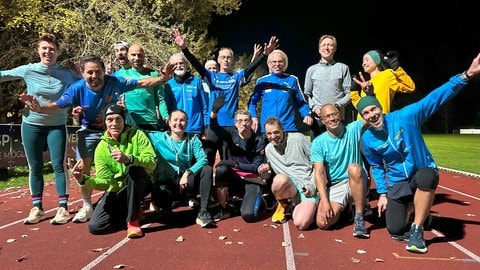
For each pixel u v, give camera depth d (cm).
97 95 510
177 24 1703
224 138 586
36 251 432
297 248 441
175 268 383
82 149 533
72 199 714
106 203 500
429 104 443
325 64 651
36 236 486
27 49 1246
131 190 479
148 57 1373
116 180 504
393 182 468
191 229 512
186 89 624
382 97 590
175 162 541
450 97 435
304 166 538
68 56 1337
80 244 454
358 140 505
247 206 544
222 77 646
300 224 503
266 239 472
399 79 593
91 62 495
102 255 418
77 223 542
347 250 434
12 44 1280
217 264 393
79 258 410
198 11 1920
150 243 457
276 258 410
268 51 643
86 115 524
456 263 398
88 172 544
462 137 2739
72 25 1241
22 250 436
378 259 404
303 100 643
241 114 563
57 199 714
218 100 593
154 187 538
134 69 611
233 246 446
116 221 509
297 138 541
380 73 603
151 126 613
